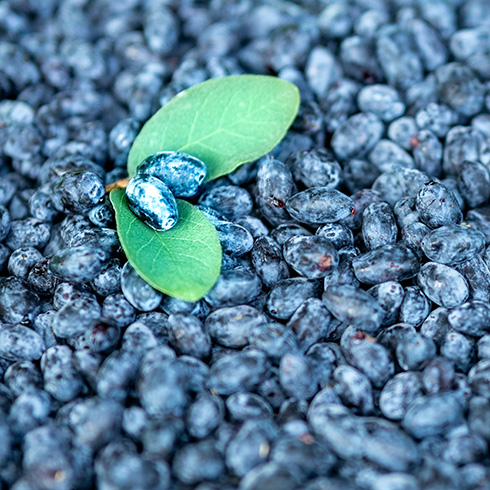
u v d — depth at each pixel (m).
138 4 0.39
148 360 0.29
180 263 0.30
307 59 0.36
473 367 0.29
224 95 0.32
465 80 0.35
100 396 0.29
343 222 0.32
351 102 0.35
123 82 0.37
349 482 0.27
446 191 0.31
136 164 0.32
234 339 0.30
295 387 0.29
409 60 0.35
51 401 0.29
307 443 0.28
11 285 0.31
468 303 0.30
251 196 0.33
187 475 0.28
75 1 0.39
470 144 0.34
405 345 0.29
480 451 0.28
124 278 0.30
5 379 0.30
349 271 0.31
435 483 0.27
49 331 0.31
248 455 0.28
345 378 0.29
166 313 0.31
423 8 0.37
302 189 0.33
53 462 0.27
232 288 0.30
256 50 0.37
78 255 0.30
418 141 0.34
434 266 0.31
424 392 0.29
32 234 0.32
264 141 0.32
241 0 0.38
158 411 0.28
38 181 0.34
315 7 0.38
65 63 0.37
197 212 0.31
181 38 0.38
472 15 0.37
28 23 0.39
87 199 0.31
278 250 0.31
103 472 0.27
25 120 0.35
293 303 0.30
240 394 0.29
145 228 0.30
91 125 0.35
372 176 0.34
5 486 0.28
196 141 0.32
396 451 0.28
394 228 0.31
